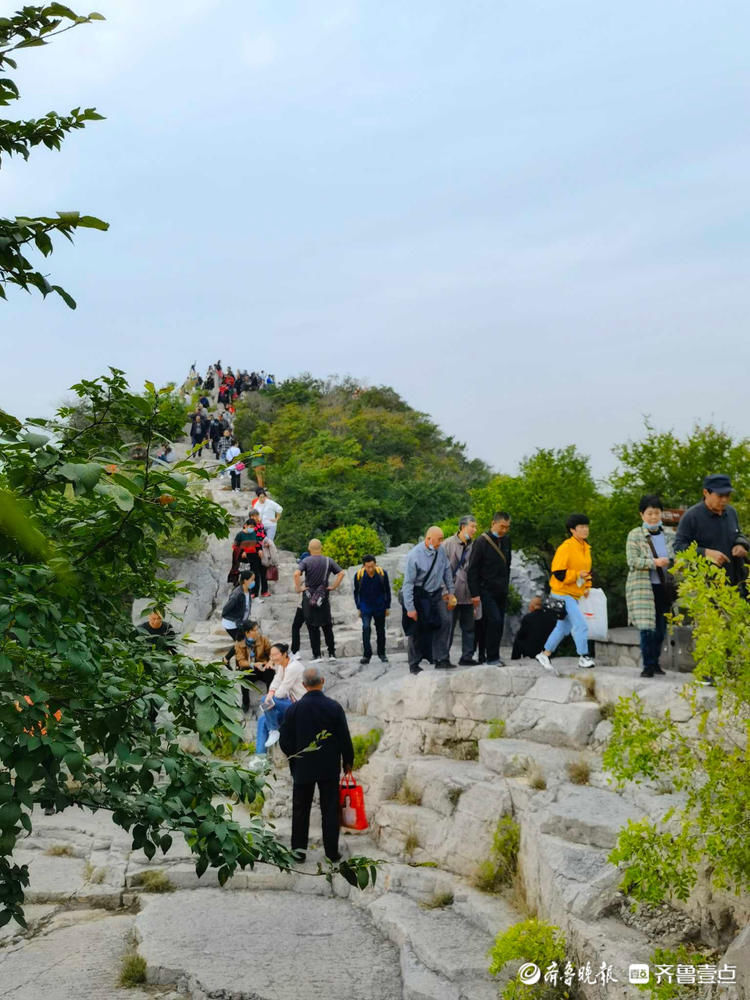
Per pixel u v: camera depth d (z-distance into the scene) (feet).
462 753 29.76
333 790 26.07
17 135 9.59
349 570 61.93
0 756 9.78
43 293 9.27
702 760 15.16
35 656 11.09
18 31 8.84
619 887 16.51
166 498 10.94
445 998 18.13
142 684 11.86
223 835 11.52
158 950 21.04
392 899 23.86
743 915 15.79
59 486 10.07
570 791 23.34
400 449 120.26
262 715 31.48
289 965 20.51
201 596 57.00
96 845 28.14
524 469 48.34
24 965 20.93
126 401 11.66
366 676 37.76
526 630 34.17
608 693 27.61
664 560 27.45
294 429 118.21
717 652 14.32
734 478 41.68
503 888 23.43
